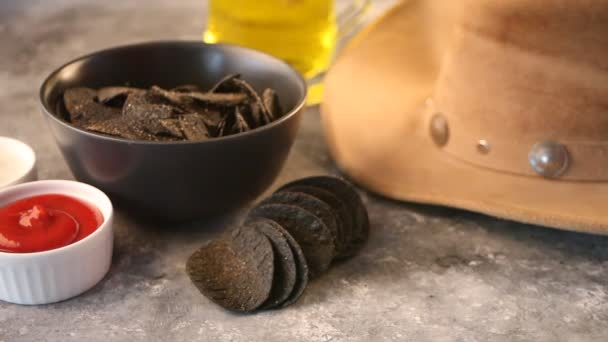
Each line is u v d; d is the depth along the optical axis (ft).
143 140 1.97
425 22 2.45
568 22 1.92
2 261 1.86
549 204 2.03
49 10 3.42
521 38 1.97
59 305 1.94
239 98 2.16
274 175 2.13
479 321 1.92
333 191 2.12
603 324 1.91
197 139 2.00
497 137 2.07
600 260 2.09
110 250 2.00
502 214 2.03
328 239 1.99
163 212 2.06
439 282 2.02
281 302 1.93
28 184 2.03
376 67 2.47
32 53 3.03
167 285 1.99
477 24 2.02
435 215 2.23
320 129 2.61
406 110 2.33
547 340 1.87
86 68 2.25
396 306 1.95
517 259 2.09
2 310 1.92
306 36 2.76
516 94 2.02
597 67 1.95
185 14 3.44
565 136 2.02
